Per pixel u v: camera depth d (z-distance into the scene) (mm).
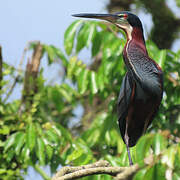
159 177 6148
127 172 6371
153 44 10242
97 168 7160
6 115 10625
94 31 10234
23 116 10305
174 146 6004
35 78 11227
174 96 10422
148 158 6207
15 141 9195
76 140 9992
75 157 8977
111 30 10875
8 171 9688
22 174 10023
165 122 10531
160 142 7199
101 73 10367
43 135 9391
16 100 11031
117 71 10320
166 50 10367
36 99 10594
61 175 7492
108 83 10820
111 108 11172
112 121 11023
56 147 9695
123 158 9312
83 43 10406
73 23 10438
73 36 10344
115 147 11406
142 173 6234
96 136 11016
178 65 10469
